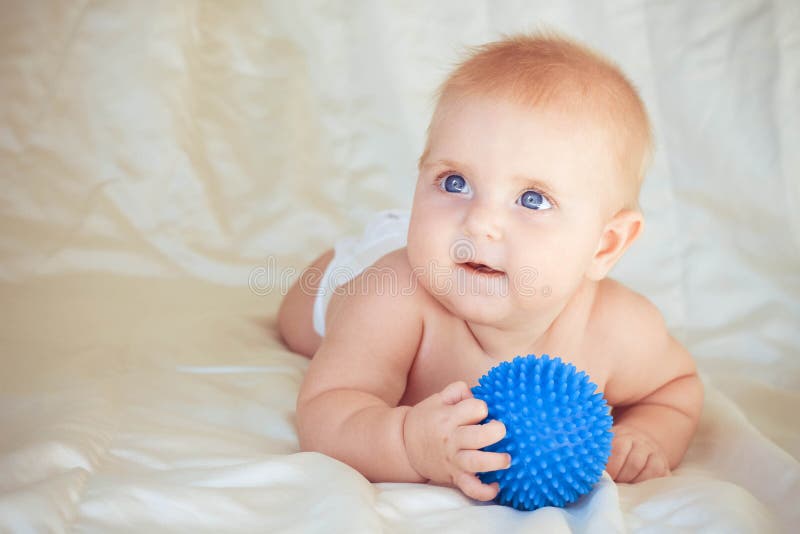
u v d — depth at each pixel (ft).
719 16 6.26
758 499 3.23
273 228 6.21
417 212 3.29
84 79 6.12
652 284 5.80
